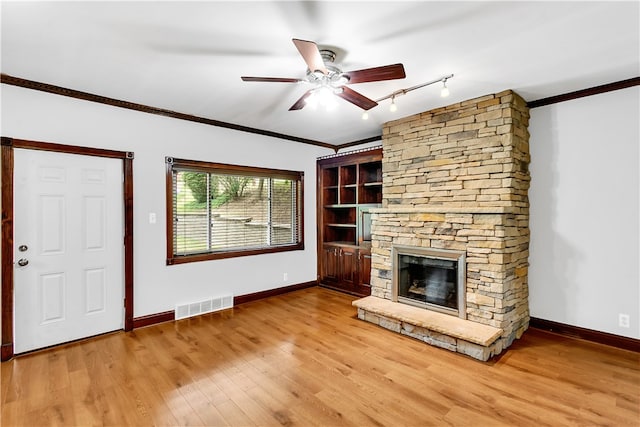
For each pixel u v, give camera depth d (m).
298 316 3.87
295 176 5.04
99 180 3.24
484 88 2.98
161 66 2.53
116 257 3.34
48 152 2.95
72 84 2.88
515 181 3.07
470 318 3.11
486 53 2.32
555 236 3.26
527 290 3.38
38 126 2.87
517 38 2.12
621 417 1.99
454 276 3.30
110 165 3.30
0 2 1.71
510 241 3.01
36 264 2.90
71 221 3.08
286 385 2.36
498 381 2.40
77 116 3.08
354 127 4.37
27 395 2.21
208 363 2.68
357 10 1.81
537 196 3.36
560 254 3.24
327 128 4.43
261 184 4.68
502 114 3.06
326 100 2.50
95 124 3.18
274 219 4.84
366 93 3.10
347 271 4.90
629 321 2.88
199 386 2.34
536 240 3.38
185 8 1.79
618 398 2.18
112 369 2.57
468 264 3.12
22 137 2.80
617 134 2.91
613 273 2.95
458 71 2.62
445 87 2.83
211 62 2.46
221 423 1.95
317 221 5.41
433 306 3.41
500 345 2.88
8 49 2.25
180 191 3.84
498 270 2.91
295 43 1.76
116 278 3.35
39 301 2.91
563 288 3.23
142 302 3.50
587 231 3.08
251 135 4.46
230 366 2.64
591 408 2.08
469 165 3.27
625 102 2.86
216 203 4.17
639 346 2.82
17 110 2.78
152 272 3.57
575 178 3.14
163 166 3.64
